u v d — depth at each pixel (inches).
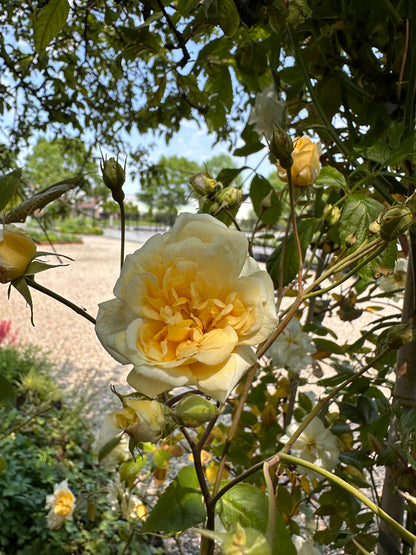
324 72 43.8
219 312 17.6
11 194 24.1
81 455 142.7
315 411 24.4
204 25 37.6
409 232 31.6
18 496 109.2
